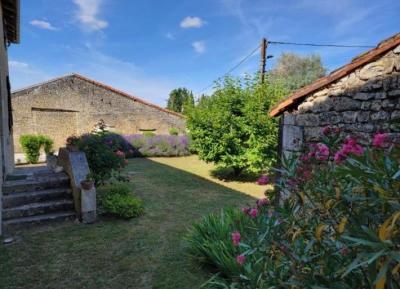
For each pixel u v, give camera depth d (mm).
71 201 5137
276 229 1668
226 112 8578
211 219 3816
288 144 4441
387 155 1261
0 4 5953
